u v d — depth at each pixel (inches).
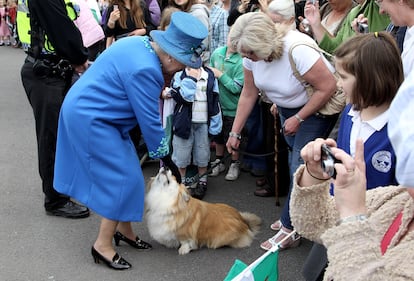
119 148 118.4
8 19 564.1
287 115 134.9
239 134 145.3
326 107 125.3
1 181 185.0
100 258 130.7
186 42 108.9
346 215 45.7
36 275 127.0
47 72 143.6
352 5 161.8
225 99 184.9
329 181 56.6
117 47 115.4
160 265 132.3
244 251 139.9
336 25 161.9
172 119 170.9
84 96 116.2
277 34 120.5
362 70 76.4
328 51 142.9
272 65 124.5
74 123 117.0
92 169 119.3
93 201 122.0
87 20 177.2
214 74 176.7
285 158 169.0
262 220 159.8
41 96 146.2
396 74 76.4
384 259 45.3
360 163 48.7
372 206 54.9
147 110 114.0
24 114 280.5
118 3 221.5
